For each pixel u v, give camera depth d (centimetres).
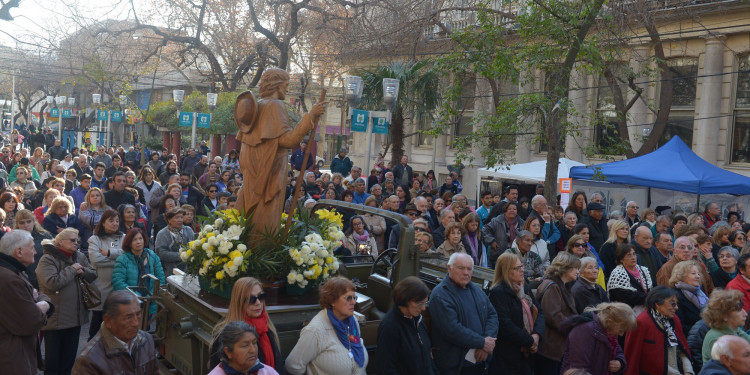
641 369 575
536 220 819
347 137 5222
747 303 682
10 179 1467
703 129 1902
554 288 614
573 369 503
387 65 1906
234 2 2881
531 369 601
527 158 2303
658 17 1766
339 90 3566
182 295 548
